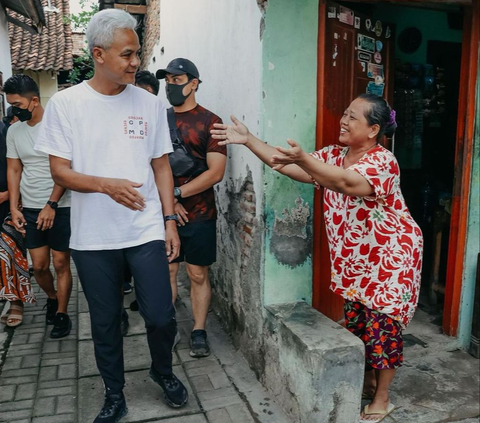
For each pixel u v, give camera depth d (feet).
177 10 16.96
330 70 9.30
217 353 10.94
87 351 11.11
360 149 7.88
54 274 17.02
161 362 8.50
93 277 7.81
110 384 8.30
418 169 15.24
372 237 7.85
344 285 8.32
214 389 9.50
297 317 8.75
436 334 11.30
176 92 10.38
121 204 7.06
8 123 16.02
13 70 37.09
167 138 8.39
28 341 11.70
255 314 9.80
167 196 8.57
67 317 11.99
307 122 9.07
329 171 6.82
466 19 10.07
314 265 9.60
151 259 7.94
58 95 7.38
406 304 7.95
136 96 7.83
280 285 9.35
